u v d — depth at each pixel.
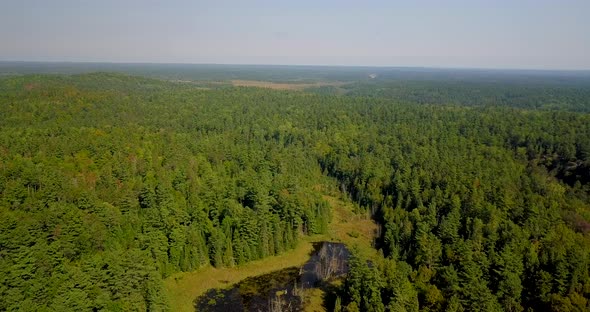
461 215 112.75
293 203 117.50
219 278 99.25
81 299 70.94
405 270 87.94
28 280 72.88
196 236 102.38
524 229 101.56
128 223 99.62
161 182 116.94
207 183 125.50
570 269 82.69
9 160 121.56
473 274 80.94
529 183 130.75
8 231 79.06
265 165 150.00
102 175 118.88
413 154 160.50
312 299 91.75
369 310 77.56
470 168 139.25
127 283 77.56
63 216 90.38
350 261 89.00
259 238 108.06
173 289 93.38
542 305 79.94
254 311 87.00
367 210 137.25
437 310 78.50
